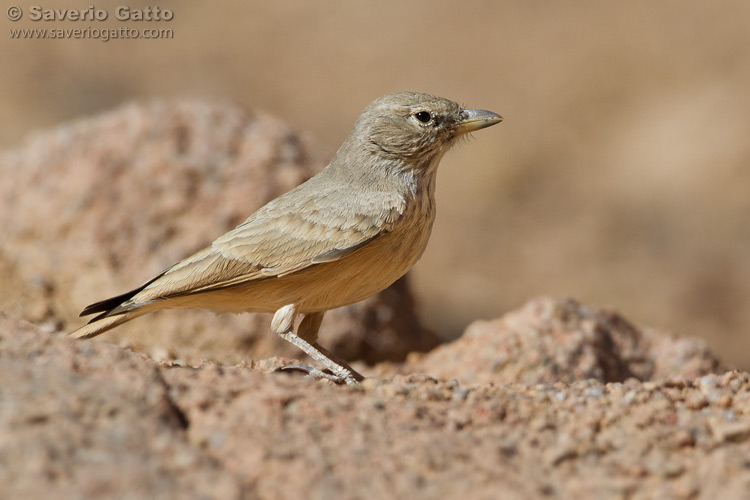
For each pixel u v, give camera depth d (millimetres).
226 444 6641
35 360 7176
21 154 16656
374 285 10156
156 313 14438
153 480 6020
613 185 33281
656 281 29000
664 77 37438
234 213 15414
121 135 16297
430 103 10578
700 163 33125
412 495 6305
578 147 34938
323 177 10641
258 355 14453
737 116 34594
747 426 7469
